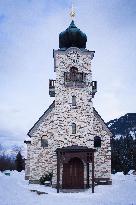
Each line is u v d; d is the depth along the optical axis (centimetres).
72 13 3975
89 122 3531
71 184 3378
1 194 2695
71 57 3691
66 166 3412
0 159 10119
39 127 3781
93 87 3694
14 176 5294
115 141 9725
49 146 3750
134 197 2520
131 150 8312
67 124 3506
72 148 3269
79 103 3569
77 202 2355
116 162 8050
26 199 2491
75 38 3809
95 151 3391
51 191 3106
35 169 3709
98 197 2653
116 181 4181
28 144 4409
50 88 3694
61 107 3544
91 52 3719
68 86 3600
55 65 3722
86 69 3675
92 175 3138
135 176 5494
